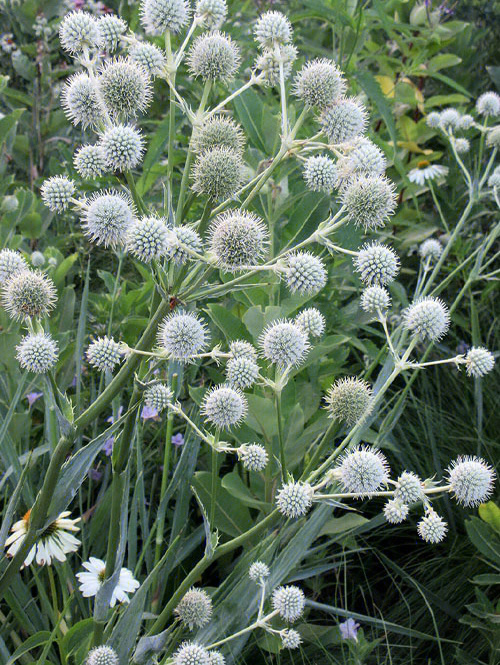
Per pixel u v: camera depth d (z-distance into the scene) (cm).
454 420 47
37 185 57
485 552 35
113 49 27
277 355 27
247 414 34
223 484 34
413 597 39
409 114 68
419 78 65
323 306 44
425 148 71
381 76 63
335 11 48
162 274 24
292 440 36
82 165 26
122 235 24
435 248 47
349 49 52
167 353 25
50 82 66
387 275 27
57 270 44
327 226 26
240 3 64
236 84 45
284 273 26
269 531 33
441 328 28
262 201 39
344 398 29
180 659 26
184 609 28
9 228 46
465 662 35
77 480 24
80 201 25
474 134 64
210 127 26
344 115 26
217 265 24
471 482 26
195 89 51
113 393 24
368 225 26
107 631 28
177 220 25
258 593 29
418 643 37
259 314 34
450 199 62
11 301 24
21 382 32
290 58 27
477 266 40
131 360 24
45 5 70
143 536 34
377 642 33
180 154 46
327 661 34
